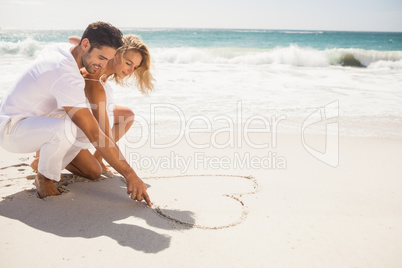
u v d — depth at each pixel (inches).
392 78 377.7
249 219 95.8
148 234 87.0
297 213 99.6
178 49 577.3
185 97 253.1
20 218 92.1
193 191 113.7
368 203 106.7
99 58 90.7
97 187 114.2
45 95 95.4
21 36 1398.9
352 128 192.9
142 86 116.6
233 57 570.9
